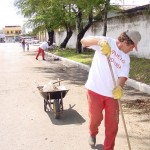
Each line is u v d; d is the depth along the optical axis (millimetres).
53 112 7762
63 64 21391
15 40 117938
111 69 4672
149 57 19375
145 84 10844
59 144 6008
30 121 7512
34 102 9430
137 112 8031
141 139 6168
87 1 19828
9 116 7977
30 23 35938
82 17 27281
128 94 10297
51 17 29891
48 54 32250
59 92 7637
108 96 4941
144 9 19625
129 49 4754
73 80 13875
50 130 6824
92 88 5023
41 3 26641
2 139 6363
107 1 20750
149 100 9328
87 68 17469
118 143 5961
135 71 14070
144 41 19859
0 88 11898
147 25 19438
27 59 26562
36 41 71500
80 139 6238
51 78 14578
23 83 13062
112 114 5000
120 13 23672
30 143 6105
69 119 7609
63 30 43062
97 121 5285
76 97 10055
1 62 24047
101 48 4578
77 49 27875
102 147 5773
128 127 6875
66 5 25562
